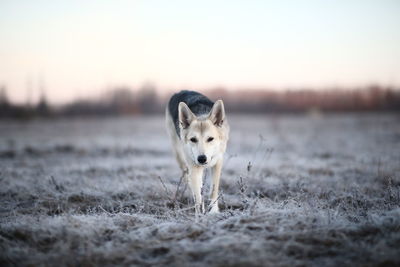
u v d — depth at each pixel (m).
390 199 5.31
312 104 54.56
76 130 27.16
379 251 3.31
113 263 3.40
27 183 7.20
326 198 5.83
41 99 48.47
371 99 51.09
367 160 9.28
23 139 18.92
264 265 3.19
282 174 7.84
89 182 7.23
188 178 5.79
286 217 4.29
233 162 9.96
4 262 3.49
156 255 3.54
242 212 4.73
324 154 11.33
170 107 7.48
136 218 4.68
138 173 8.11
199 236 3.89
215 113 5.71
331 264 3.20
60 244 3.76
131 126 32.09
